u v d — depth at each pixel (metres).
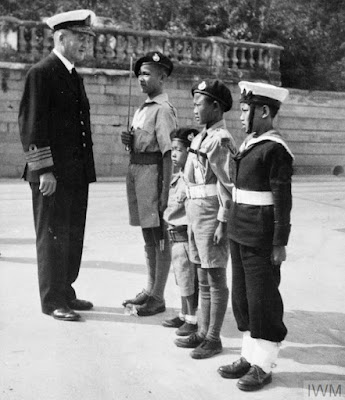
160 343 5.57
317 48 24.61
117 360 5.19
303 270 8.25
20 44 18.67
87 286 7.15
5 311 6.25
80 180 6.33
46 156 6.01
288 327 6.07
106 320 6.11
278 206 4.61
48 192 6.01
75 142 6.27
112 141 19.84
